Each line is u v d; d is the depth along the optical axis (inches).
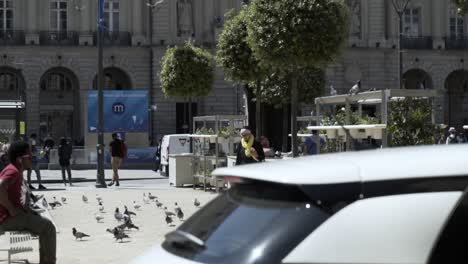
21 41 2984.7
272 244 183.3
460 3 925.2
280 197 193.5
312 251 178.9
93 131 2352.4
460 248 182.2
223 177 223.3
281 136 3068.4
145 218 917.2
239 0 3120.1
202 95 2098.9
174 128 3073.3
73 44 3021.7
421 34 3253.0
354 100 793.6
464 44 3270.2
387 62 3213.6
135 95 2357.3
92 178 1916.8
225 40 1604.3
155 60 3063.5
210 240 200.4
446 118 3390.7
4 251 562.9
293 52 1118.4
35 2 2994.6
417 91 719.1
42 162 2364.7
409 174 187.6
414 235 179.0
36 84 2992.1
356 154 218.7
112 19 3065.9
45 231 548.7
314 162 208.4
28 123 2992.1
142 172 2193.7
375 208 182.4
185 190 1385.3
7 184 538.6
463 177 187.2
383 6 3211.1
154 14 3078.2
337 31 1127.6
